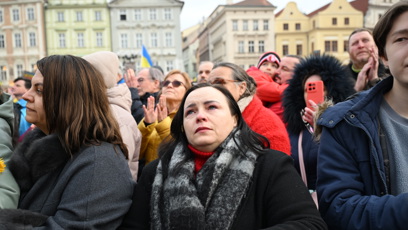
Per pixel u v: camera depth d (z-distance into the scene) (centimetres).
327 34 5081
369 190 148
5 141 194
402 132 147
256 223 147
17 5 4466
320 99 241
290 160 160
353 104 160
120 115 237
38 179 163
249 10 5191
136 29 4559
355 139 153
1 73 4538
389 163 146
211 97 159
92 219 150
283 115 269
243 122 167
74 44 4528
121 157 170
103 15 4528
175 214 142
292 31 5316
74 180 155
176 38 4591
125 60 2241
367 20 5144
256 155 157
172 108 349
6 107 207
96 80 177
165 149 176
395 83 150
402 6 141
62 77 167
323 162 158
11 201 160
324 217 154
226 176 148
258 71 352
